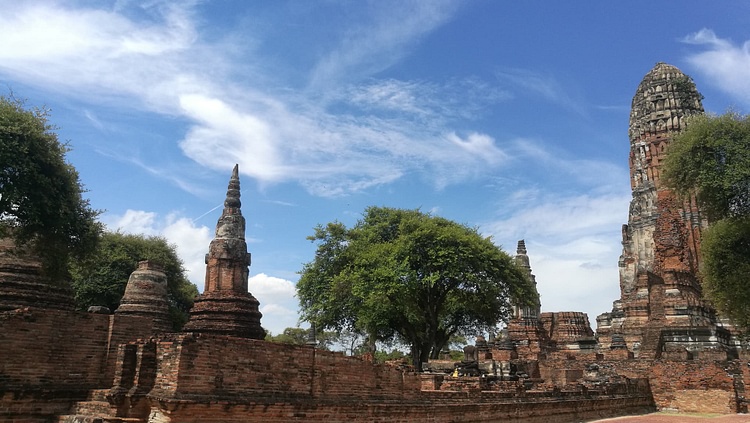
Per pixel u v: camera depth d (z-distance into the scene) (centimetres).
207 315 2728
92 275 5738
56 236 2819
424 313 4678
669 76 7769
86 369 2161
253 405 1822
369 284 4188
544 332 7100
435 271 4281
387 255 4309
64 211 2767
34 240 2794
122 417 1762
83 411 1967
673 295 5884
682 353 5103
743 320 3594
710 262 3509
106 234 6138
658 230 6575
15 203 2584
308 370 2044
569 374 4772
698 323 5747
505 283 4603
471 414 2719
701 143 3359
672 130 7469
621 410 4066
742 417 3784
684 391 4356
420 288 4344
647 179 7588
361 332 5653
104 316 2256
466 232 4706
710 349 5331
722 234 3428
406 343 5647
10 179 2569
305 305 5300
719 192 3312
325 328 5459
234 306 2753
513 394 3042
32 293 2542
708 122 3397
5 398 1930
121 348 1866
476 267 4319
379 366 2333
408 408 2369
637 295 6569
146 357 1798
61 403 2045
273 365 1933
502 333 6644
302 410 1972
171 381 1700
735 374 4372
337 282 4703
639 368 4619
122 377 1819
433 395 2542
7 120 2609
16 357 1988
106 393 1830
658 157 7500
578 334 7319
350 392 2183
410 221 4488
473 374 3294
